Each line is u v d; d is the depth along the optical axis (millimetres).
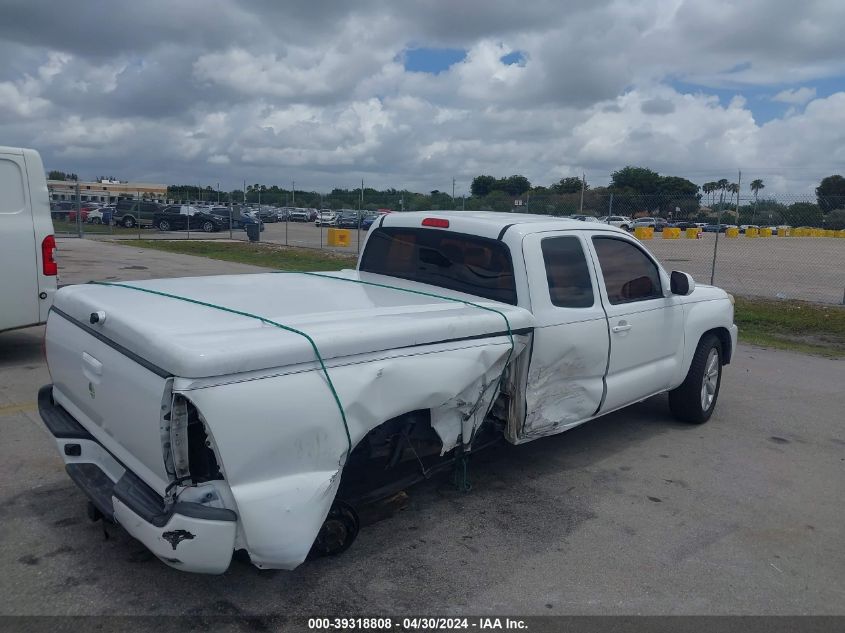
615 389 5293
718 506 4750
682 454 5711
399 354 3531
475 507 4598
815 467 5516
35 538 3969
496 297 4672
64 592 3465
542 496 4805
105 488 3590
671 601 3590
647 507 4691
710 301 6469
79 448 3869
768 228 47562
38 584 3523
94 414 3678
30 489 4574
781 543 4262
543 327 4520
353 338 3326
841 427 6543
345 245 27547
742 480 5211
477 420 4211
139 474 3281
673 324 5898
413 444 4055
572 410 4977
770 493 4992
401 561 3885
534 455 5590
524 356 4441
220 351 2912
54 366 4156
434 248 5148
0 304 7383
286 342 3096
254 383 2984
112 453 3520
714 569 3926
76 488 4609
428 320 3730
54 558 3770
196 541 2953
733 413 6910
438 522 4371
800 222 21031
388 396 3457
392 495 4176
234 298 4070
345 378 3264
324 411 3166
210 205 46812
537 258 4621
